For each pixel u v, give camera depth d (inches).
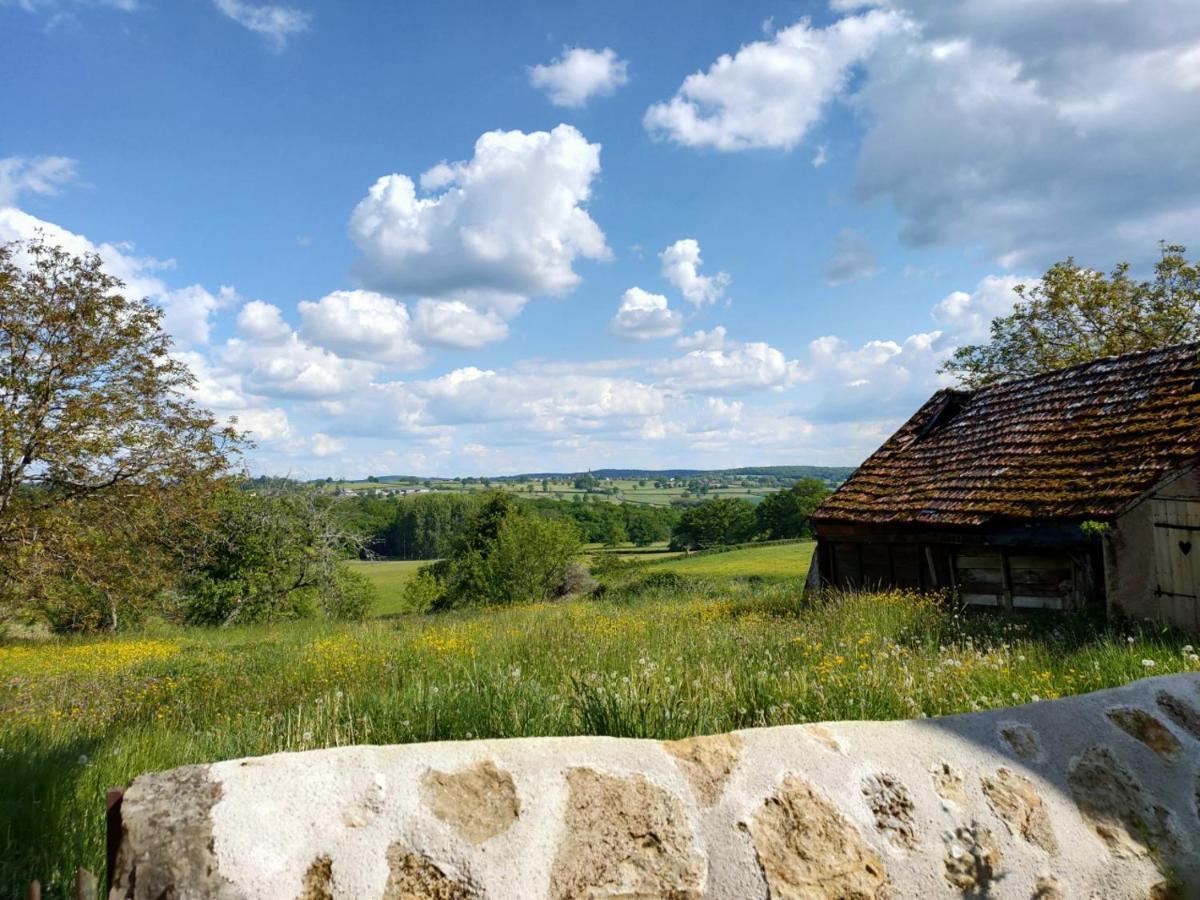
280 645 636.7
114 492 756.6
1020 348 1166.3
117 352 752.3
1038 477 456.4
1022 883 68.6
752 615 473.4
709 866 60.7
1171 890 73.7
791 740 72.4
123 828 52.6
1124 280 1108.5
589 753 65.6
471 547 1396.4
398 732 181.5
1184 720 90.4
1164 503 360.2
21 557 673.6
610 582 1357.0
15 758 193.8
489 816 58.5
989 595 477.1
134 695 366.3
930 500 523.2
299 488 1352.1
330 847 53.4
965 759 75.8
